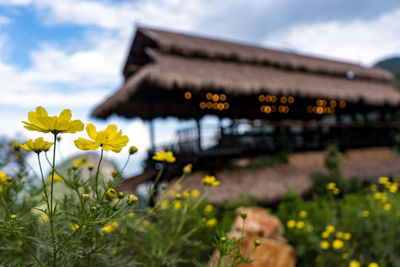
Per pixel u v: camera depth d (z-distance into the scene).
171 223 1.70
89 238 0.97
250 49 12.52
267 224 3.73
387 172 9.98
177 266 1.78
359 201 4.85
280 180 7.66
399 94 13.98
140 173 7.57
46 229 1.02
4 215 0.86
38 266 0.87
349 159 10.73
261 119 15.77
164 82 6.83
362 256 3.30
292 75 11.73
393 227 3.36
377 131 13.73
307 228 3.86
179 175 7.68
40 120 0.67
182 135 8.66
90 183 1.03
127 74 11.47
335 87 11.72
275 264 3.18
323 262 3.52
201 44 10.28
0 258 1.15
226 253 1.03
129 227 1.36
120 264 1.17
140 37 9.98
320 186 7.48
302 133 10.67
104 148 0.78
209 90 8.47
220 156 8.16
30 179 1.39
